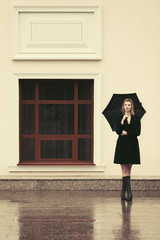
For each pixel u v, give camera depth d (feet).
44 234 24.80
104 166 42.75
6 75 42.83
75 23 42.80
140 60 43.04
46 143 43.34
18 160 42.65
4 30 42.73
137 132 36.01
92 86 43.19
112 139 42.88
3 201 35.78
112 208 32.58
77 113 43.39
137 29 43.01
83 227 26.48
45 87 43.34
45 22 42.78
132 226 26.73
